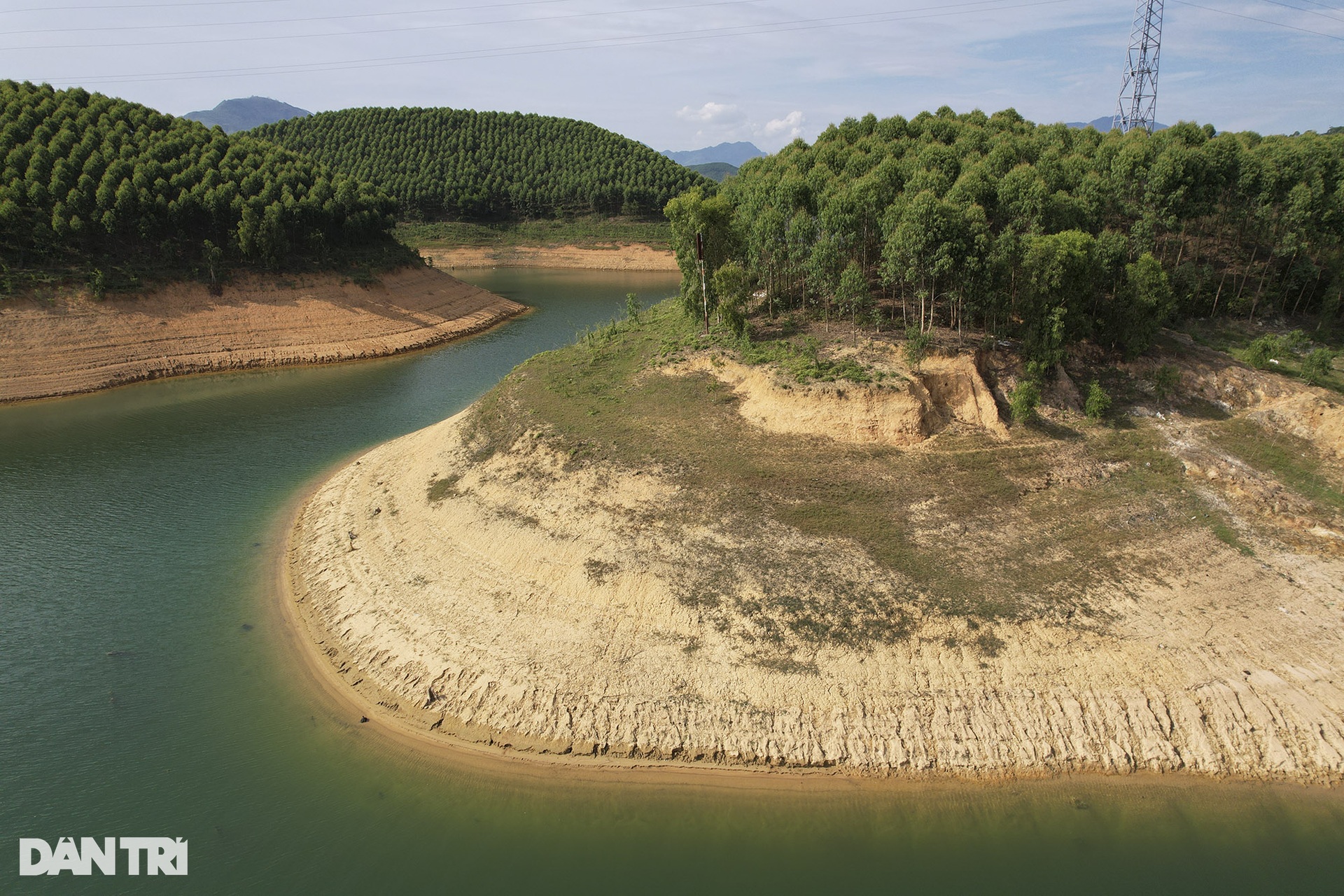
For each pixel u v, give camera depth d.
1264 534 35.34
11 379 69.06
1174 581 32.31
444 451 47.16
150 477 52.25
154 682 31.89
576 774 26.75
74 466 53.97
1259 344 47.47
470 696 29.58
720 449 40.34
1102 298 46.97
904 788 25.73
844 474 38.09
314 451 57.06
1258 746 26.28
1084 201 50.22
